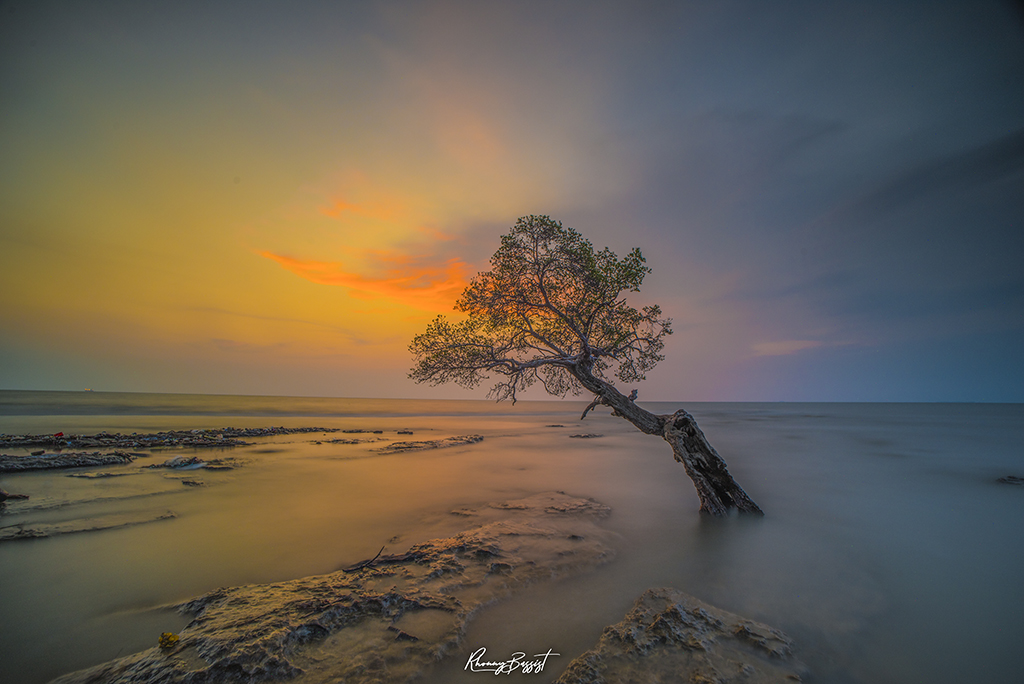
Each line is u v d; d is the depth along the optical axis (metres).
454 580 7.62
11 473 16.25
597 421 65.62
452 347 14.53
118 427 36.28
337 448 27.00
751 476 19.98
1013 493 16.47
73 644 5.73
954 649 6.04
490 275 14.73
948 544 10.66
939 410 128.25
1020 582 8.38
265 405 110.19
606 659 5.26
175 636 5.40
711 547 10.23
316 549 9.51
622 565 8.97
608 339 14.64
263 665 4.84
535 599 7.23
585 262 13.99
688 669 5.06
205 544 9.72
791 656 5.55
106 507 12.41
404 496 14.74
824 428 50.16
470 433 41.31
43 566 8.31
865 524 12.30
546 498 14.60
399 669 5.06
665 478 18.88
